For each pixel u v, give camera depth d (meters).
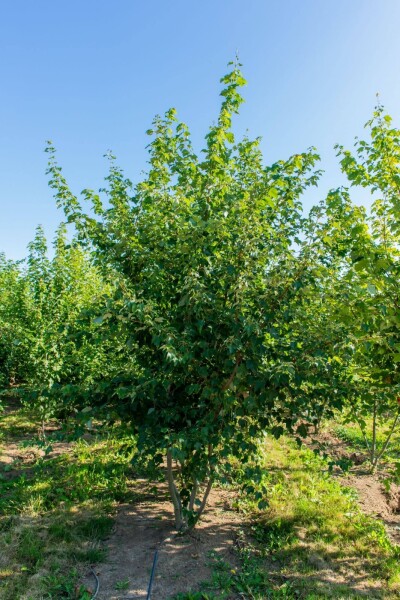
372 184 3.75
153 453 3.37
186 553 3.83
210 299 3.12
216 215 3.64
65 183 4.20
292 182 3.96
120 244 3.78
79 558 3.70
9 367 8.45
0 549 3.73
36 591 3.20
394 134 3.60
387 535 4.34
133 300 3.02
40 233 7.14
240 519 4.54
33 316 6.88
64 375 6.84
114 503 4.84
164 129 4.27
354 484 5.76
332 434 8.10
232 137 3.99
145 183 3.97
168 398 3.65
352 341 3.26
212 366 3.54
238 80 4.00
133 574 3.50
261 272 3.52
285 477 5.61
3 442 6.95
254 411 3.62
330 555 3.87
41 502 4.64
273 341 3.58
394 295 3.13
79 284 7.25
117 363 5.07
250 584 3.38
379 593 3.34
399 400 3.67
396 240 3.84
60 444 6.90
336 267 4.19
